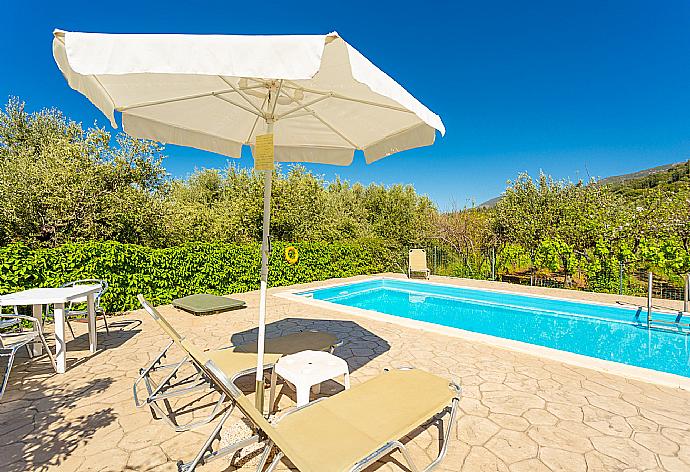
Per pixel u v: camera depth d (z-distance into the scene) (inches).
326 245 528.7
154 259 339.6
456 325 359.3
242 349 157.8
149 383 153.9
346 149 197.9
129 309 322.3
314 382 126.6
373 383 122.5
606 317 354.0
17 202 375.2
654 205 500.7
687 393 160.7
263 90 134.7
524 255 516.4
